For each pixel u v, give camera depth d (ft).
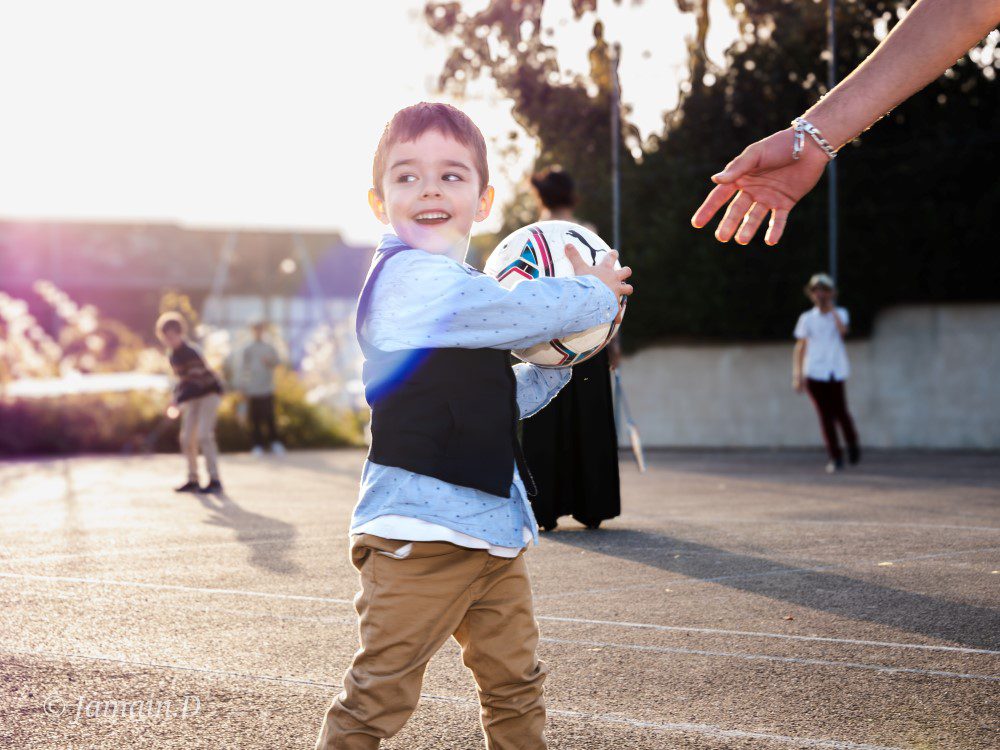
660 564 18.99
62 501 32.30
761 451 54.75
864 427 53.88
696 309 56.80
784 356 56.24
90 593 16.75
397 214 8.61
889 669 12.04
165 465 51.34
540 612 15.11
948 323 52.19
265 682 11.71
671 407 58.80
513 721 8.34
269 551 21.24
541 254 9.57
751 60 56.08
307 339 143.95
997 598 15.75
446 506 7.91
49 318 134.31
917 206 52.01
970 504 27.89
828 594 16.17
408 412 8.12
